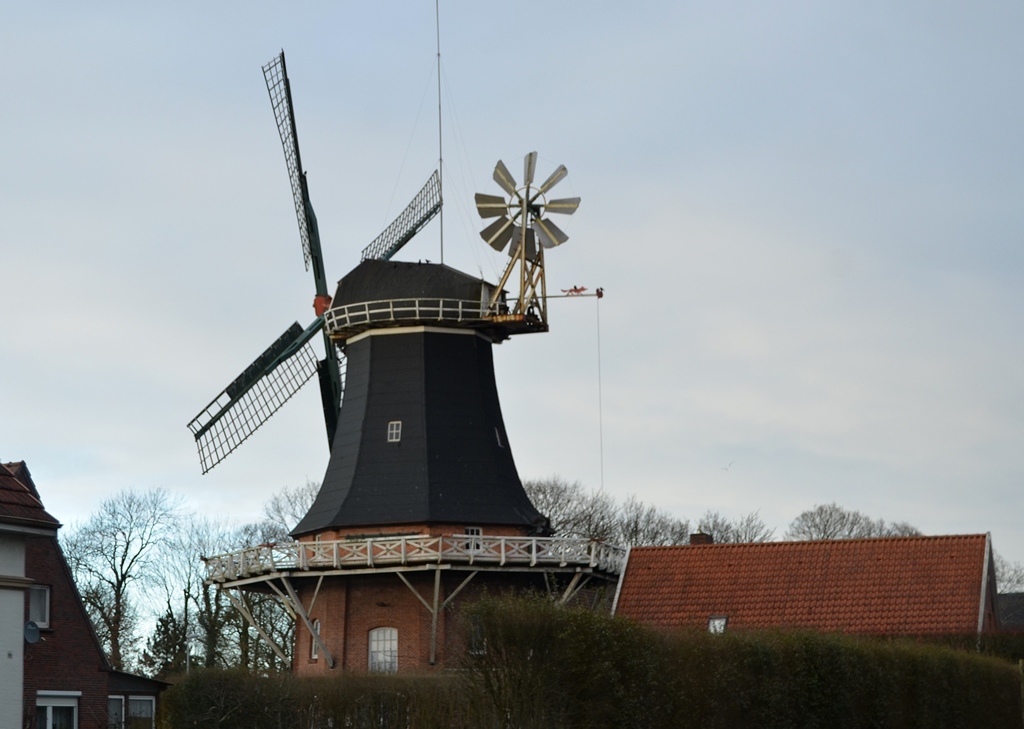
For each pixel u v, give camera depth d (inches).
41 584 1398.9
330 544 1910.7
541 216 2046.0
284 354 2218.3
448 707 1200.2
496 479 2026.3
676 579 1843.0
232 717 1314.0
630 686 1098.7
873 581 1779.0
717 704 1191.6
